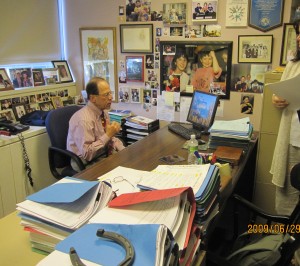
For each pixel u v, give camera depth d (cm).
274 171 210
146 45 296
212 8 260
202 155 185
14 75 288
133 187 135
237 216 174
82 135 233
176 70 288
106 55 318
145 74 304
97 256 78
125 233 84
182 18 274
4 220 121
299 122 186
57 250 81
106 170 175
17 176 256
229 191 147
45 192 112
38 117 283
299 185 147
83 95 338
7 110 276
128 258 75
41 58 322
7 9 282
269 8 242
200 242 104
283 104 197
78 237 85
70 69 340
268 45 249
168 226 88
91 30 319
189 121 269
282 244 123
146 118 297
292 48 241
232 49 262
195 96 264
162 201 100
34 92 299
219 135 208
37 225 101
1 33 280
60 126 251
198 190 104
